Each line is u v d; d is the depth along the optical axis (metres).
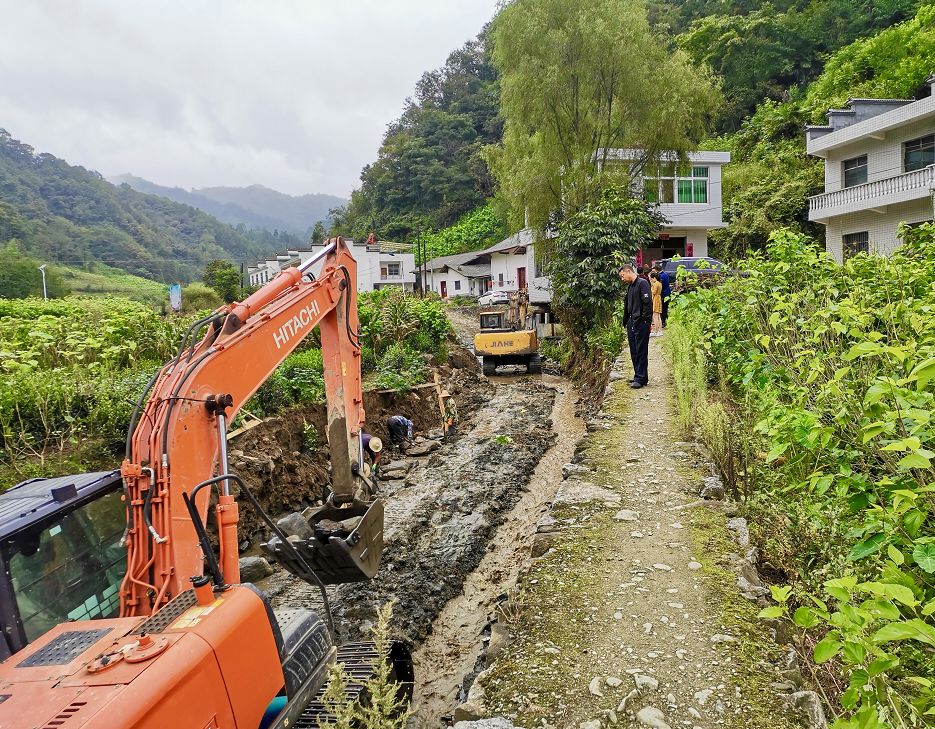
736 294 8.08
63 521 3.32
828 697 3.40
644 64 18.97
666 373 10.51
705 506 5.53
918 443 2.48
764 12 46.62
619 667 3.56
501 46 19.52
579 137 19.69
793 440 3.80
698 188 27.70
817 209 23.14
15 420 8.10
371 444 5.79
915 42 31.36
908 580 2.46
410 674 4.98
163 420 3.45
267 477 8.94
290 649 3.50
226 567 3.33
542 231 20.20
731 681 3.37
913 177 19.27
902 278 6.03
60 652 2.72
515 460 10.94
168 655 2.59
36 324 11.67
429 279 58.38
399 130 86.38
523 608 4.29
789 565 4.58
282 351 4.51
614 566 4.68
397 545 7.75
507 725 3.13
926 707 2.44
